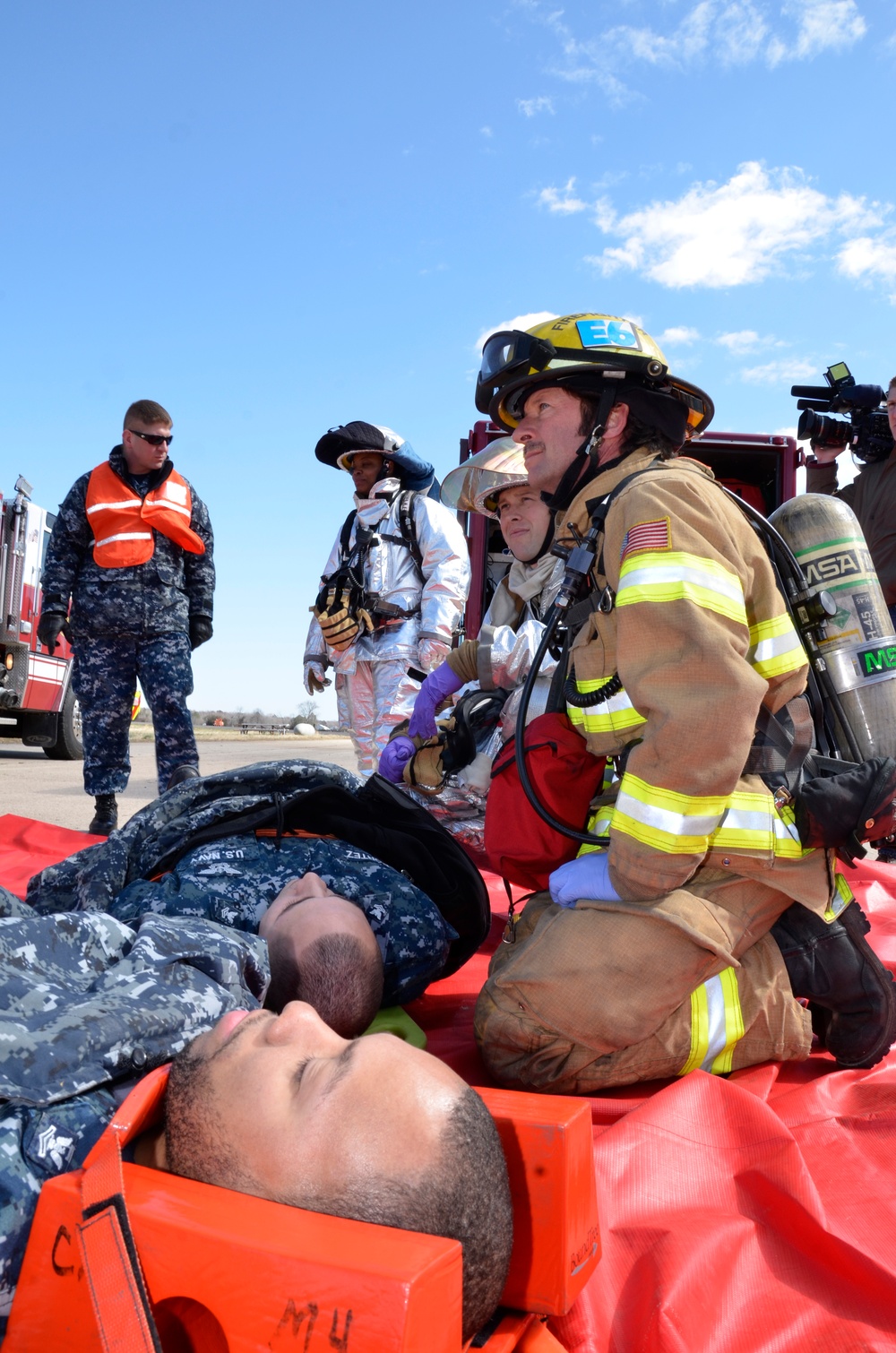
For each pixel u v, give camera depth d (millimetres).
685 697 1961
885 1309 1498
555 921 2252
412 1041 2418
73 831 5113
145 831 2721
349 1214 1102
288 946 2242
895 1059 2467
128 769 5875
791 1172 1772
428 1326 990
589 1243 1365
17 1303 1196
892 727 2344
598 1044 2189
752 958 2338
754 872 2227
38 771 11492
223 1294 1040
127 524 5520
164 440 5508
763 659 2236
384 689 5230
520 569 4480
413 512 5230
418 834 2824
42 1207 1211
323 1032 1259
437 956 2592
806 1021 2393
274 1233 1053
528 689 2289
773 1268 1604
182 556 5816
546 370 2371
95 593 5570
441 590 5152
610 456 2441
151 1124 1353
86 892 2637
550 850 2350
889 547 5090
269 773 2742
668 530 2074
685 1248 1551
